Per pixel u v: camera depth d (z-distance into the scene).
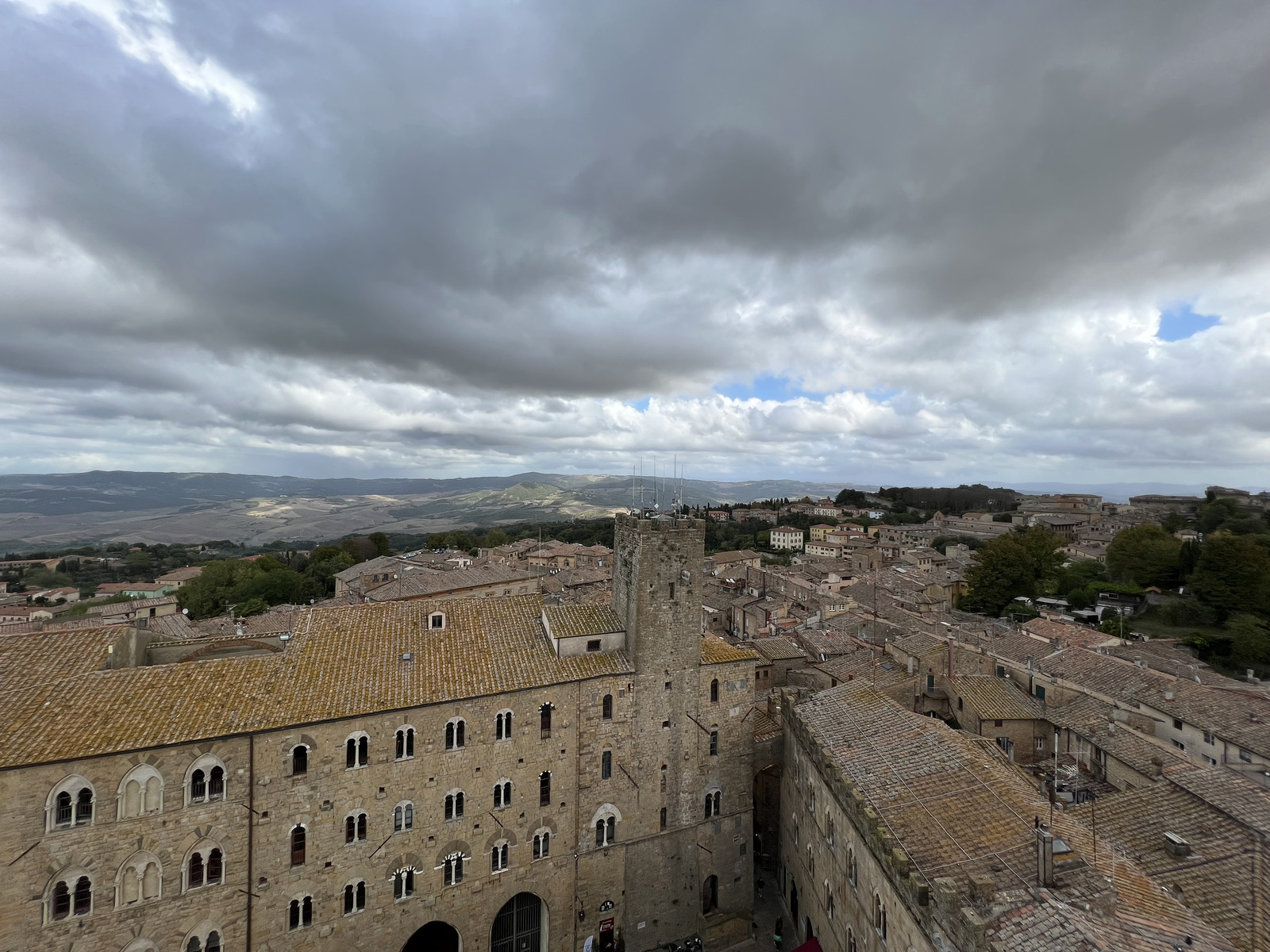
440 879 47.19
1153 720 64.50
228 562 167.25
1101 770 58.28
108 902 37.31
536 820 50.81
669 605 55.94
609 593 108.06
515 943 51.88
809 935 53.88
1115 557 140.62
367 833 44.81
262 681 44.34
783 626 111.94
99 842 37.06
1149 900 30.69
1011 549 139.38
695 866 57.06
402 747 46.09
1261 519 165.50
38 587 199.75
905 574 159.50
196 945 39.72
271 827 41.78
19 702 38.12
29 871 35.41
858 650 92.00
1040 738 66.88
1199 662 87.81
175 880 39.03
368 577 149.50
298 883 42.59
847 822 44.16
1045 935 26.11
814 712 58.88
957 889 30.81
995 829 35.91
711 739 58.22
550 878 51.41
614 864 53.94
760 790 70.38
